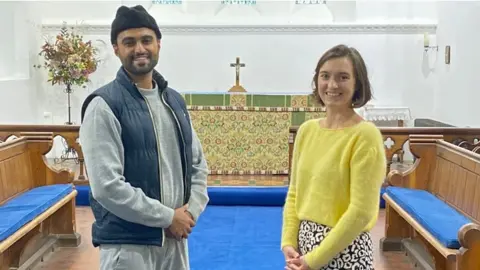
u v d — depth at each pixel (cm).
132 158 238
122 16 242
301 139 238
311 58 957
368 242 225
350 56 222
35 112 916
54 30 945
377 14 954
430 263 433
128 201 227
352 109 228
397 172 502
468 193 407
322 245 212
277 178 732
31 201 430
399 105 955
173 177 249
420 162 498
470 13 787
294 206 242
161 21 968
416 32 945
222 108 739
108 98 235
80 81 860
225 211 620
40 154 504
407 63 951
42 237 491
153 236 239
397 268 448
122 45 242
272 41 957
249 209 630
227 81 966
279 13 998
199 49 960
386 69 952
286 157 747
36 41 921
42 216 412
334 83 221
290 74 961
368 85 226
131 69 242
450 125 821
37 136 504
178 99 264
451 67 866
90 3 957
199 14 1004
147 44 243
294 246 236
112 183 226
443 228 365
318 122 235
